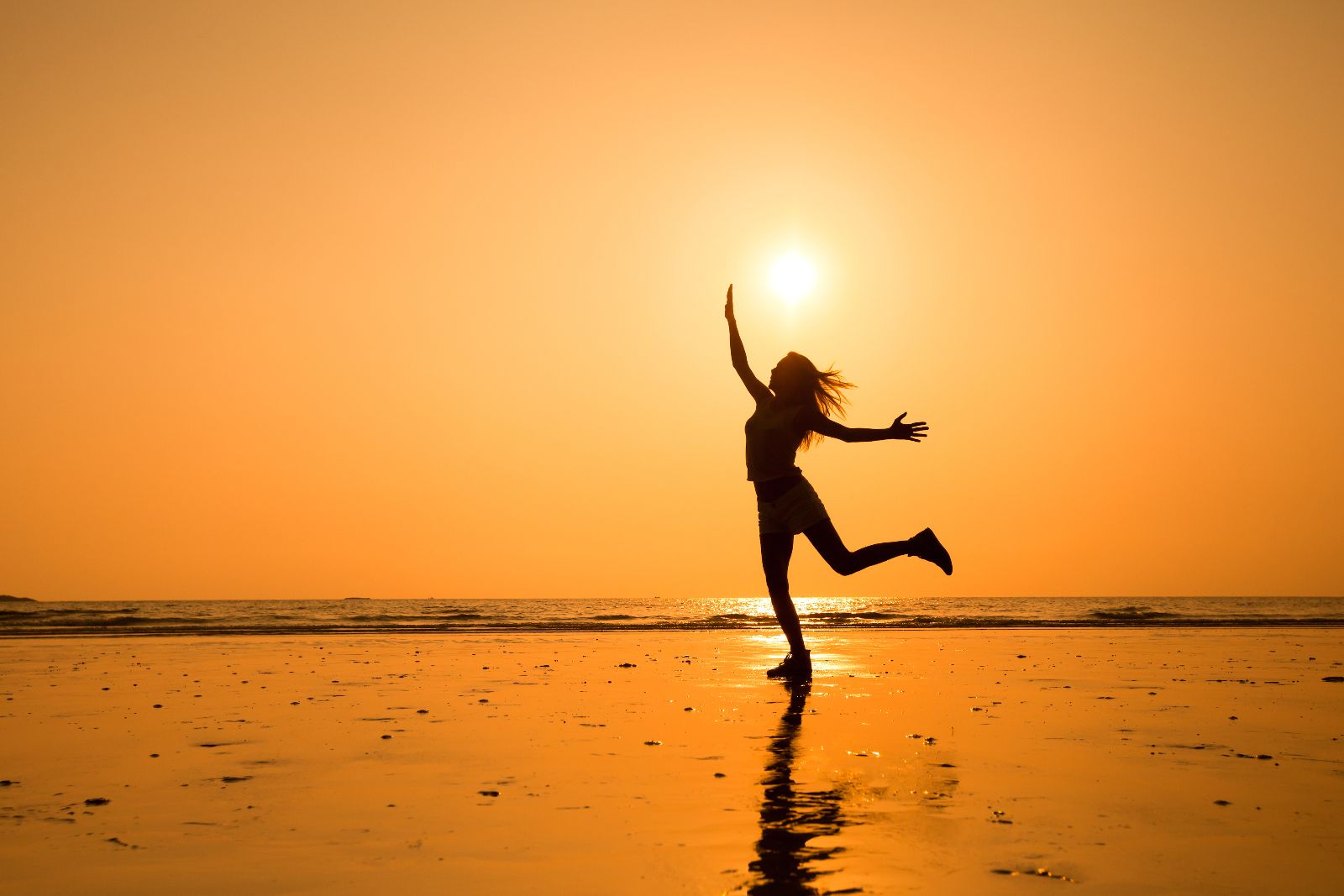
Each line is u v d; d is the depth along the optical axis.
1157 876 2.52
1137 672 8.44
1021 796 3.43
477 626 23.55
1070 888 2.43
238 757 4.31
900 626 21.95
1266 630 19.12
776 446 7.69
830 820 3.10
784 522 7.70
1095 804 3.32
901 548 7.46
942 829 2.98
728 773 3.87
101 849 2.83
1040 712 5.65
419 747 4.52
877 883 2.47
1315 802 3.35
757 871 2.57
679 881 2.49
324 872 2.59
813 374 7.78
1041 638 15.05
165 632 18.97
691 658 10.36
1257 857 2.70
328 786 3.68
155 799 3.49
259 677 8.20
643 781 3.71
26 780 3.83
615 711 5.73
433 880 2.52
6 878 2.56
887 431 7.51
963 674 8.14
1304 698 6.41
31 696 6.74
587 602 125.75
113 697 6.68
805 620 31.97
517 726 5.17
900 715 5.51
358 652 11.55
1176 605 97.62
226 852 2.79
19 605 87.06
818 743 4.55
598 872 2.57
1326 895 2.37
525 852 2.76
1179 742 4.57
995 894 2.38
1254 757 4.18
